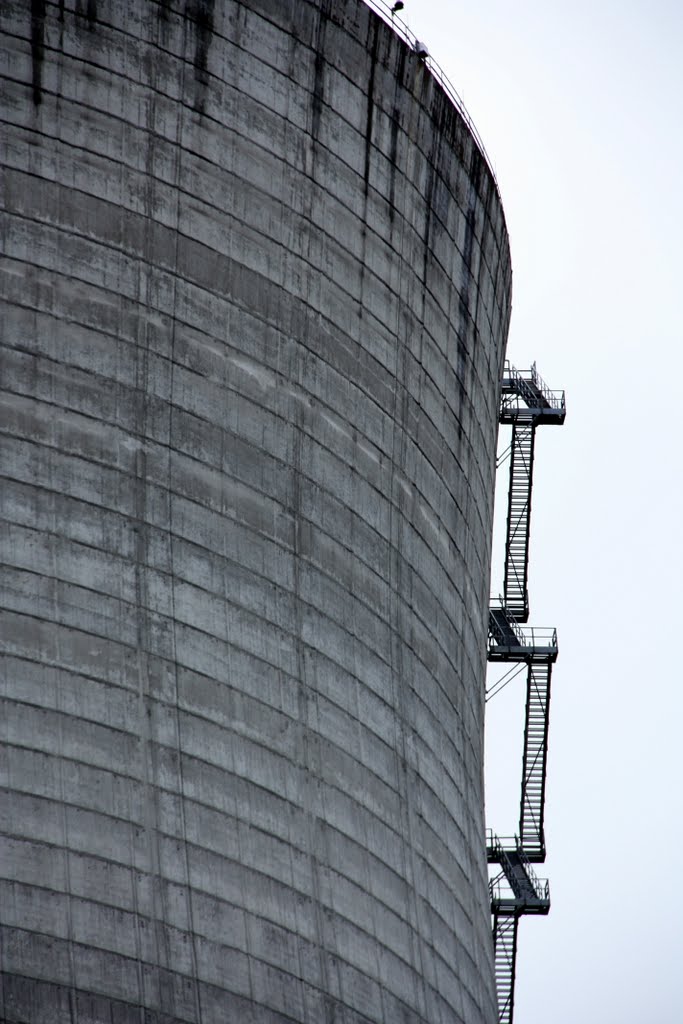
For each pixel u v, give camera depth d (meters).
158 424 73.00
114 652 69.94
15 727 67.12
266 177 78.00
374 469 81.31
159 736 70.19
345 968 73.88
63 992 65.88
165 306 73.94
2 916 65.44
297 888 73.06
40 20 72.56
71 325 71.50
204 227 75.62
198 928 69.31
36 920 66.00
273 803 73.12
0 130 71.12
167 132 75.06
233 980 69.75
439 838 82.00
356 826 76.38
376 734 78.75
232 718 72.56
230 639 73.31
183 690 71.25
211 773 71.19
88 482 70.75
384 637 80.50
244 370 76.06
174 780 70.12
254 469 75.75
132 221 73.56
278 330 77.62
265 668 74.25
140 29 74.81
